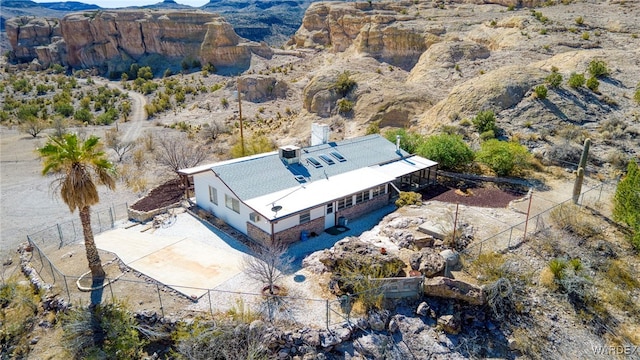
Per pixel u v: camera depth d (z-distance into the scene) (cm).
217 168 2898
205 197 3100
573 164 3622
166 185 3725
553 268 2150
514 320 1944
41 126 7081
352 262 2078
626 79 5012
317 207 2620
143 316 1973
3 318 2180
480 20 9250
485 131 4203
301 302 2012
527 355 1809
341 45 11562
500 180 3459
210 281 2214
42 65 15388
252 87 8712
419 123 5369
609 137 3925
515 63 6506
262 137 5488
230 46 12431
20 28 16925
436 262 2127
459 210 2923
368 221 2923
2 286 2386
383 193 3153
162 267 2370
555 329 1923
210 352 1770
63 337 1933
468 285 1962
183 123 7456
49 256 2639
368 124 5691
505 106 4625
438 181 3544
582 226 2614
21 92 10925
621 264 2305
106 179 2144
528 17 8219
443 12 10475
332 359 1777
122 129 7406
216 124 6575
